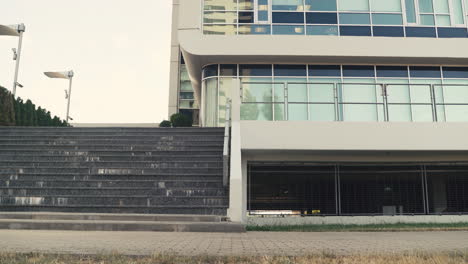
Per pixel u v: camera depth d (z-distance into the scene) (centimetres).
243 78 1600
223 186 880
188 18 1550
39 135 1205
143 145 1106
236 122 1081
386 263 373
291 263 371
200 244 505
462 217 1187
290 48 1523
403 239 623
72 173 955
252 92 1190
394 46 1534
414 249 483
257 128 1084
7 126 1395
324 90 1218
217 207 809
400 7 1636
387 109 1179
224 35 1534
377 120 1173
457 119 1202
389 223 1134
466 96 1535
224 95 1588
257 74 1605
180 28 1541
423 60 1572
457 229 892
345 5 1634
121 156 1035
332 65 1612
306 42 1529
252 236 637
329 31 1609
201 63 1631
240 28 1606
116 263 356
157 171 966
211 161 993
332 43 1530
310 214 1201
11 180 909
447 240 610
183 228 684
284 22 1612
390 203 1231
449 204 1246
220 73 1606
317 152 1150
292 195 1212
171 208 811
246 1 1628
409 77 1609
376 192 1234
